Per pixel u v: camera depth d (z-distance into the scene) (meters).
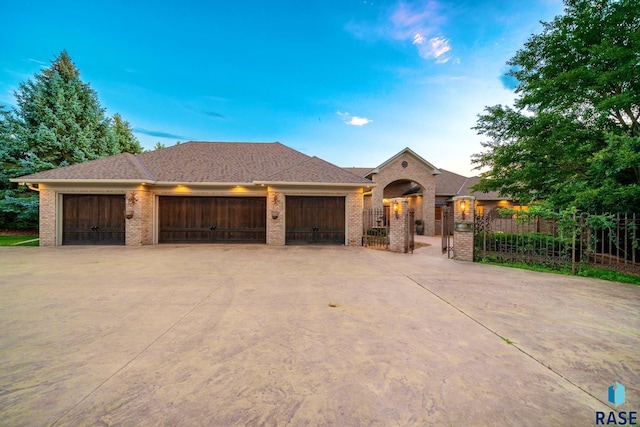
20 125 17.19
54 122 17.72
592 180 8.62
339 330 3.72
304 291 5.60
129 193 12.22
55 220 12.10
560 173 10.00
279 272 7.36
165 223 13.23
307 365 2.84
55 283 6.11
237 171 13.95
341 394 2.37
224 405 2.22
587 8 9.16
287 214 13.14
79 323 3.91
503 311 4.48
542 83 9.70
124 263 8.44
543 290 5.73
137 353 3.06
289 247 12.32
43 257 9.37
